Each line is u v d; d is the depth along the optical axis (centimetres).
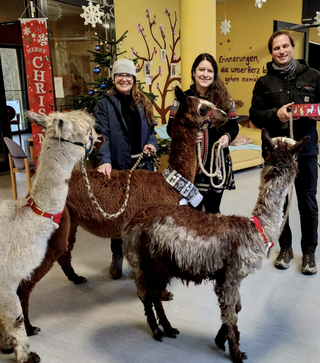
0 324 196
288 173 179
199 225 176
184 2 427
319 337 210
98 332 219
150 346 205
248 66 853
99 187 229
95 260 322
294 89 266
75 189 230
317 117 248
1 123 718
